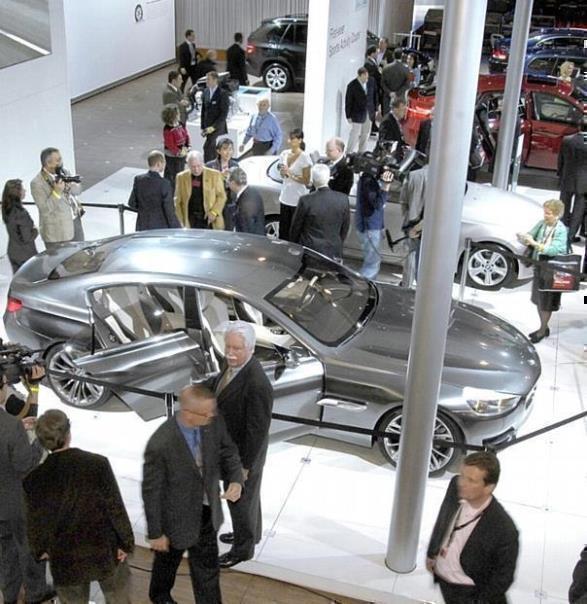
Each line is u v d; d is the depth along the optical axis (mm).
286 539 5449
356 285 6938
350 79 13734
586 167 9641
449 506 4059
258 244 7078
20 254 8234
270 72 18453
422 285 4293
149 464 4156
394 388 5902
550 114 12602
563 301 9117
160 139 15141
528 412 6258
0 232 9805
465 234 9086
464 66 3824
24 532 4590
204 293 6305
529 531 5562
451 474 6137
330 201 7812
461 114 3920
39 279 7055
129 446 6414
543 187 12836
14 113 9820
